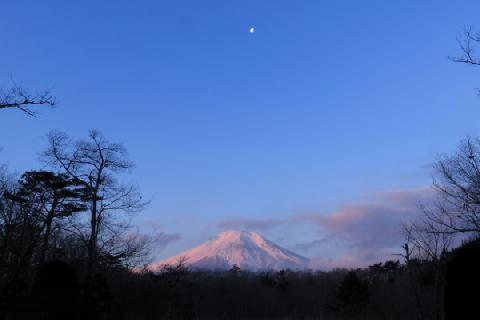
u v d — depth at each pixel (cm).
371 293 6838
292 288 9950
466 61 1752
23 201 2766
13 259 2384
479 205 2572
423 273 3578
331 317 7619
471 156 2630
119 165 4491
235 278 10675
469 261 981
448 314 1022
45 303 2405
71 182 4153
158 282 4519
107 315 3222
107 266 3972
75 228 3828
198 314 5303
